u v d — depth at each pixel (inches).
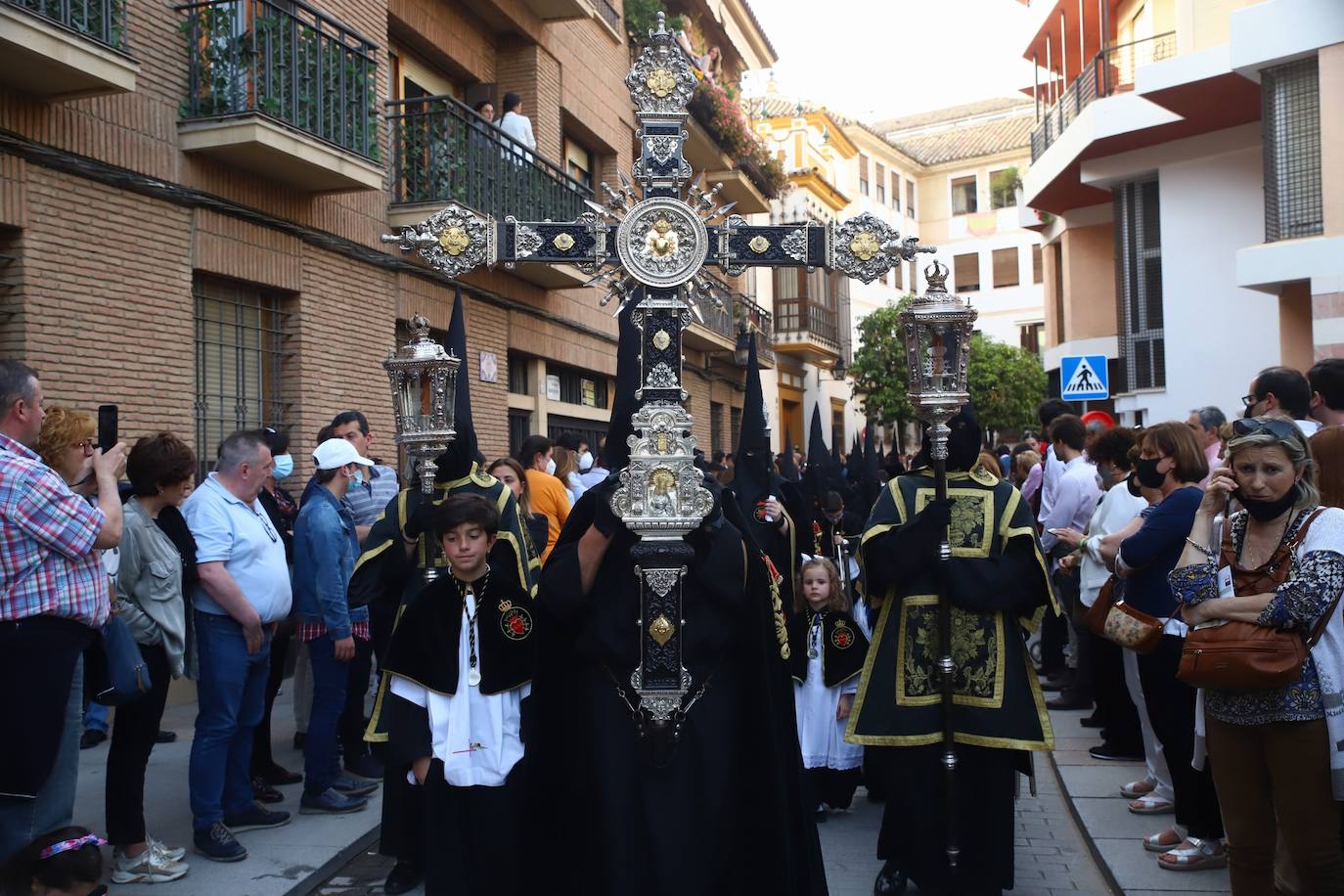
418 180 429.1
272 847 200.2
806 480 300.0
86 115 285.3
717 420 898.1
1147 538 179.8
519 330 526.6
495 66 535.2
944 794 166.7
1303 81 509.0
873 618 185.3
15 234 269.3
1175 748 181.5
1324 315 484.1
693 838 113.2
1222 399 640.4
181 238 317.4
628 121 677.9
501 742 152.1
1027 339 1560.0
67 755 152.0
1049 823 220.5
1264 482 134.9
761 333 925.8
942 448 160.9
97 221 289.4
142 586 180.7
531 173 495.8
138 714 182.5
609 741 116.4
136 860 182.9
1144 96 580.7
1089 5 772.6
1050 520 302.2
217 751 194.2
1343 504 148.6
